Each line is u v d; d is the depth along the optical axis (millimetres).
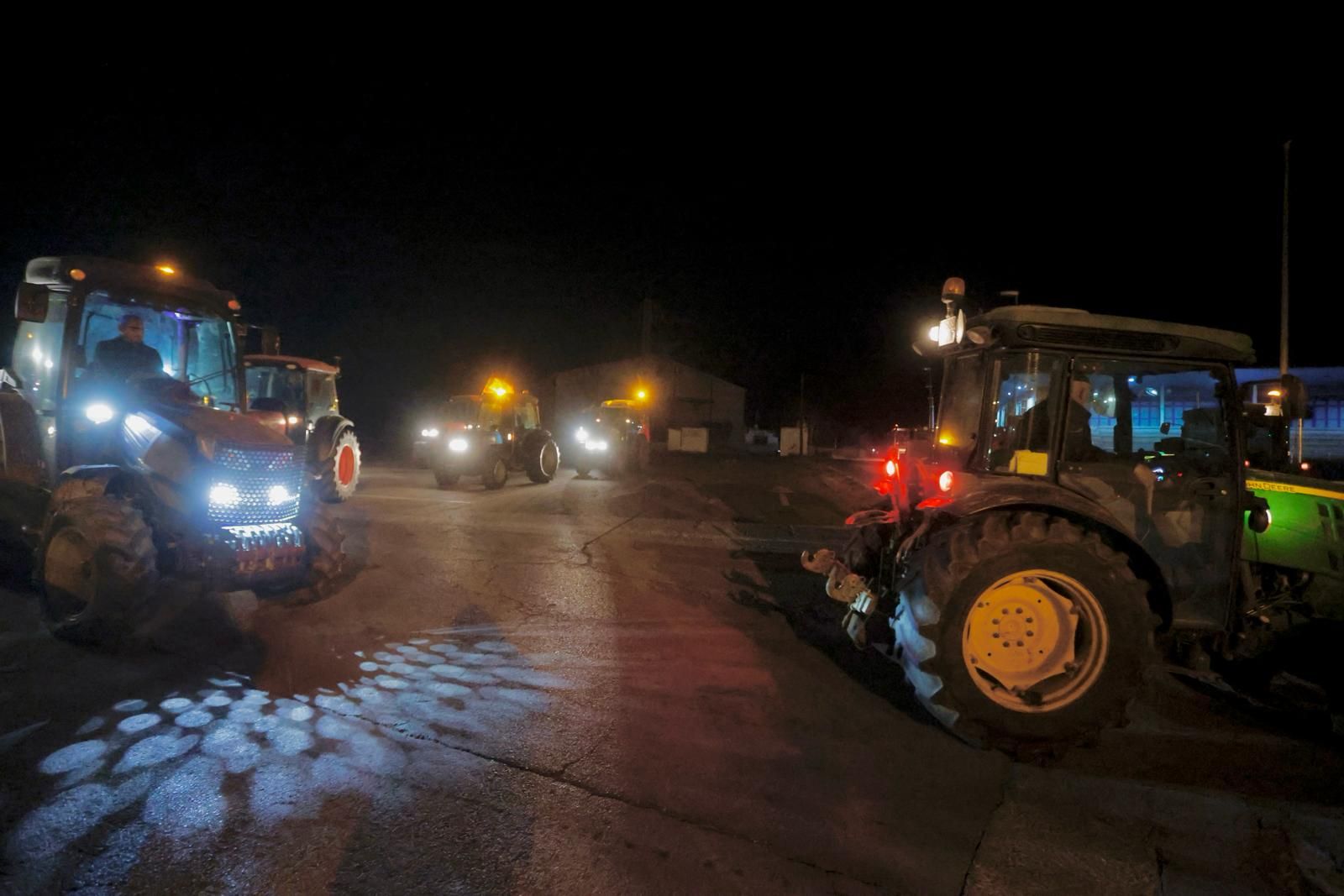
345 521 11430
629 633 6281
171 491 5742
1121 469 4742
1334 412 12938
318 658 5480
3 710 4453
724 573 8594
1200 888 3174
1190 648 4785
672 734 4430
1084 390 4781
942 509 4480
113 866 3084
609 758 4105
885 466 5398
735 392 46219
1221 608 4727
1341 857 3395
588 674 5348
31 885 2949
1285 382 5367
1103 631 4203
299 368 14102
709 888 3062
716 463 29953
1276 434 5543
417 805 3588
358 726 4395
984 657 4375
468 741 4254
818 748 4316
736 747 4301
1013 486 4473
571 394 44562
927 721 4719
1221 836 3555
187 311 7043
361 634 6020
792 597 7605
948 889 3119
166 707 4559
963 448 4844
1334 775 4152
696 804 3676
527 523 11703
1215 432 4785
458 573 8172
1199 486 4723
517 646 5902
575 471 23016
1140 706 5035
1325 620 4852
